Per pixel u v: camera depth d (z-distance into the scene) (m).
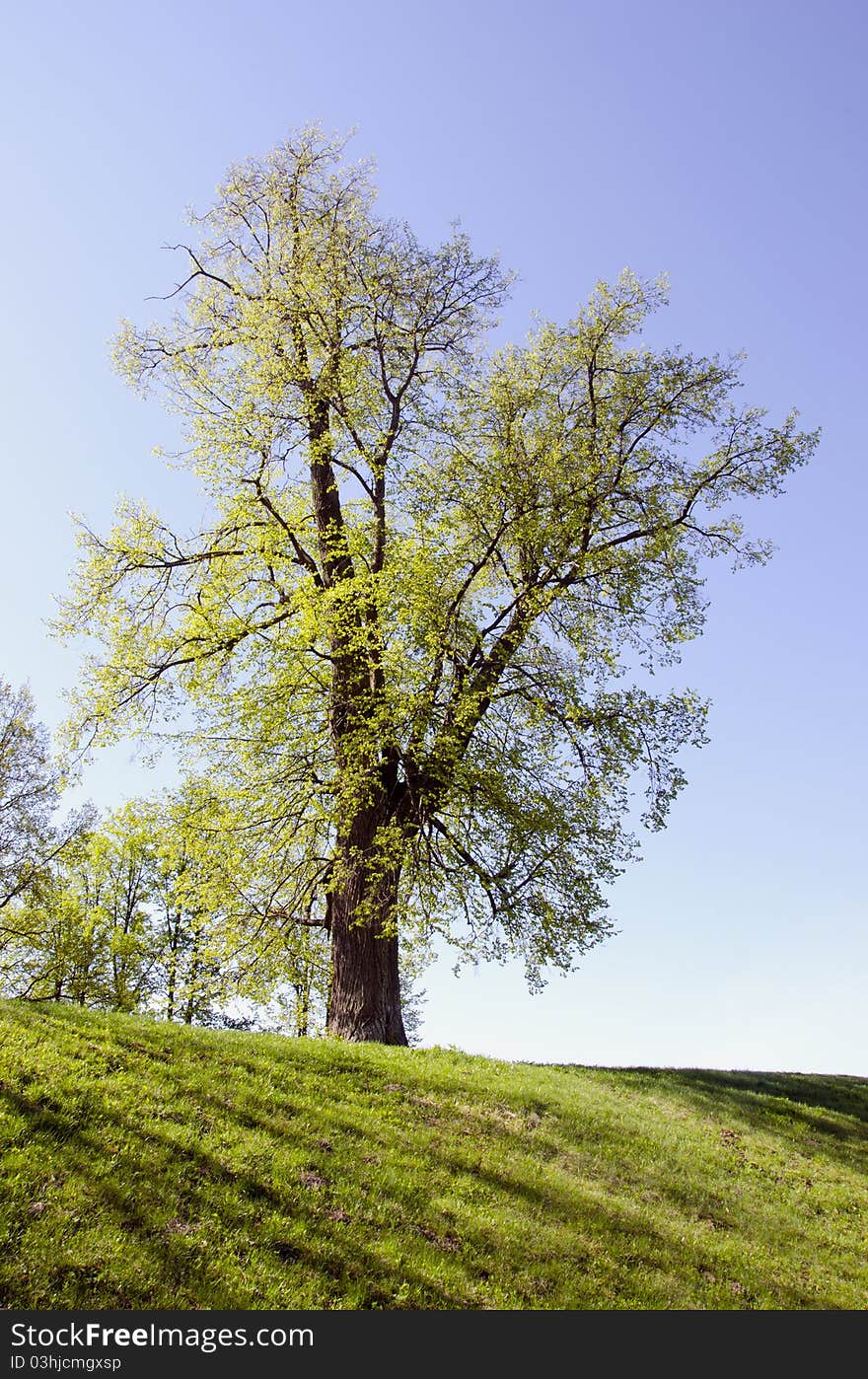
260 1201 9.61
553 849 16.86
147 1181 9.25
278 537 19.38
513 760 17.08
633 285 19.97
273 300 19.94
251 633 19.12
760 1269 11.70
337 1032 17.03
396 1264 9.31
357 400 20.02
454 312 20.73
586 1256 10.70
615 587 17.80
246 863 18.58
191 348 20.91
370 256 20.08
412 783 17.64
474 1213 10.77
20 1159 8.84
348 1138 11.67
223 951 18.47
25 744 31.81
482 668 18.00
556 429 19.22
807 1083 21.08
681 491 19.06
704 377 19.27
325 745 18.34
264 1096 12.07
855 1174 15.86
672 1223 12.19
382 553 19.17
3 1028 11.74
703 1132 15.96
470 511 18.12
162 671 19.83
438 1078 14.72
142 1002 29.77
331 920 18.72
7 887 30.00
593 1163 13.32
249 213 22.14
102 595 20.06
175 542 20.53
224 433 19.91
